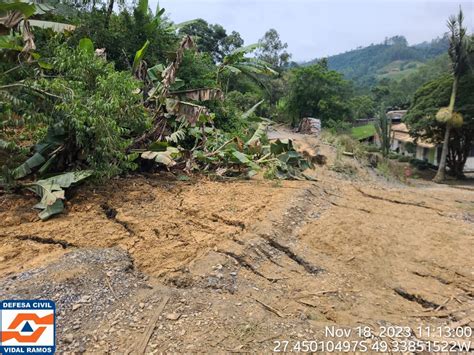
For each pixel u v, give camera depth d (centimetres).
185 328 302
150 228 489
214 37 3706
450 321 351
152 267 404
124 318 310
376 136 3369
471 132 2089
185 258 425
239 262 433
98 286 348
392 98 5478
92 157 581
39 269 365
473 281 422
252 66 1164
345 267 447
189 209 570
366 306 370
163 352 274
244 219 543
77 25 905
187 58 1109
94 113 535
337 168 1357
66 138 579
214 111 1143
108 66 638
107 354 270
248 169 865
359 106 4603
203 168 855
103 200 571
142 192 621
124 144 607
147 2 1112
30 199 540
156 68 839
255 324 314
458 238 543
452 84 2084
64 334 287
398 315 358
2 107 520
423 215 654
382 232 551
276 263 447
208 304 338
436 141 2245
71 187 584
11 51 568
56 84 528
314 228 551
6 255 398
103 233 465
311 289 395
